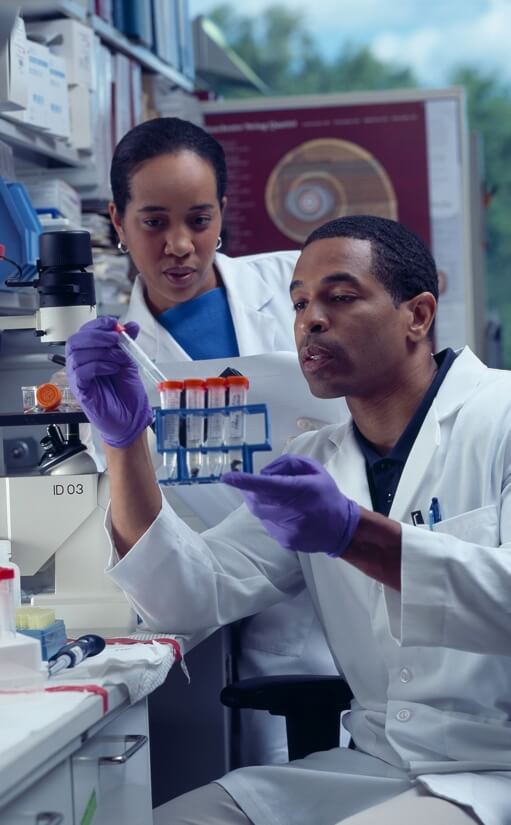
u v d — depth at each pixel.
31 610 1.82
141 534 1.99
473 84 16.91
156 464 2.18
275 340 2.87
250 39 16.47
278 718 2.69
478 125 16.72
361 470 2.02
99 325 1.84
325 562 2.04
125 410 1.89
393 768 1.90
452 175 4.94
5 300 2.78
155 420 1.77
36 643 1.59
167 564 1.98
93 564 2.11
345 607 2.02
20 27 2.75
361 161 4.97
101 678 1.64
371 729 1.96
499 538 1.85
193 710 2.52
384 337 1.92
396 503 1.93
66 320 2.08
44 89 3.08
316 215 5.00
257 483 1.56
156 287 2.65
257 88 5.80
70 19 3.29
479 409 1.94
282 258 3.04
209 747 2.52
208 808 1.89
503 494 1.86
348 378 1.92
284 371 2.49
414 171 4.95
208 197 2.57
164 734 2.54
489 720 1.82
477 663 1.82
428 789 1.72
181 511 2.58
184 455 1.69
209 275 2.89
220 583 2.08
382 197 4.97
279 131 5.00
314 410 2.52
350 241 1.92
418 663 1.87
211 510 2.55
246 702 2.21
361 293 1.90
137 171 2.54
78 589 2.12
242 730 2.64
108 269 3.56
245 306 2.85
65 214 3.27
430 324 1.98
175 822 1.86
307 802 1.88
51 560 2.18
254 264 3.01
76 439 2.18
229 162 5.02
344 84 16.72
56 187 3.20
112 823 1.66
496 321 6.23
